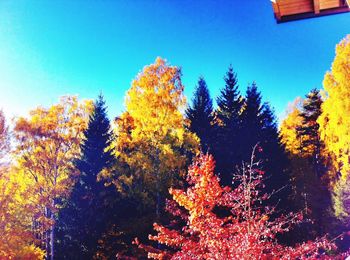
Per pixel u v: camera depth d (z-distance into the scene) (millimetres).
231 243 7219
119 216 21531
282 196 20562
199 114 26016
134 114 21891
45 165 20594
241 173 19625
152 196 21625
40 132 20016
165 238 8727
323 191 28391
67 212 20750
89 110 23000
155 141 21047
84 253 19891
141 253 18531
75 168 21344
